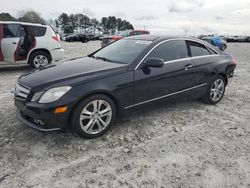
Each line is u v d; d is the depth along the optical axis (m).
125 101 3.84
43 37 8.63
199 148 3.51
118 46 4.76
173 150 3.44
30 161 3.10
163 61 3.92
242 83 7.45
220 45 22.23
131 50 4.33
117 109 3.87
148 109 4.71
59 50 9.00
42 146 3.42
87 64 4.05
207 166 3.09
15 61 8.23
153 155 3.30
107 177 2.85
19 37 8.17
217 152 3.42
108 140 3.64
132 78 3.83
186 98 4.78
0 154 3.21
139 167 3.04
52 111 3.22
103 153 3.31
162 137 3.79
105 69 3.74
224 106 5.25
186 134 3.91
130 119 4.35
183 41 4.70
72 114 3.39
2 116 4.34
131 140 3.67
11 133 3.74
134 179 2.82
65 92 3.29
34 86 3.36
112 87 3.61
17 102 3.54
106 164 3.09
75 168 2.99
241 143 3.69
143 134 3.86
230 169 3.05
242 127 4.24
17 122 4.10
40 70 3.93
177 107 5.03
